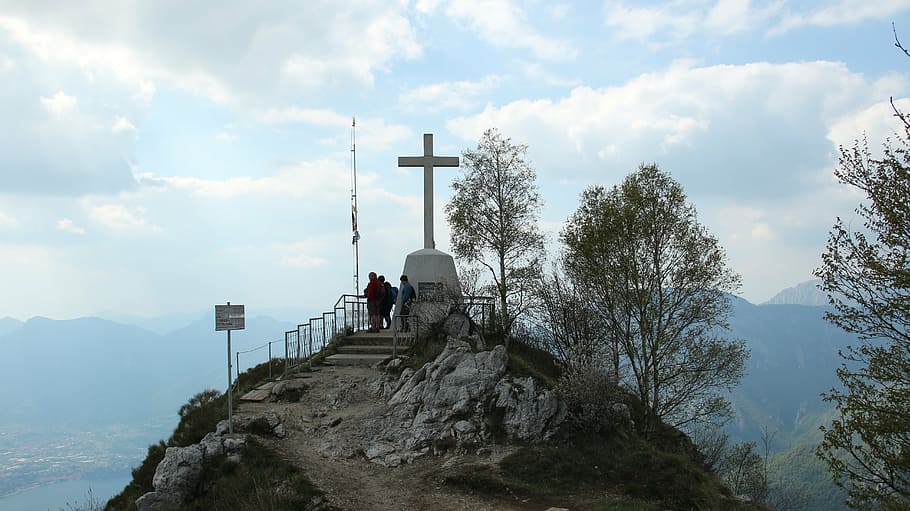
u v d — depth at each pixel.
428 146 26.73
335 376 18.36
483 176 30.97
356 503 11.31
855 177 15.45
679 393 26.53
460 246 30.94
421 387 15.87
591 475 13.15
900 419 14.05
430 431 14.42
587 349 21.88
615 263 26.94
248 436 13.31
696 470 14.36
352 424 15.00
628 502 12.03
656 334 26.91
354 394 16.92
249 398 16.67
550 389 15.77
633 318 27.53
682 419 26.75
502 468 12.91
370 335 22.34
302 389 17.25
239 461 12.50
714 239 27.19
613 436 14.68
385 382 17.23
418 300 23.80
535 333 24.88
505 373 15.87
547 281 27.53
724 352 26.69
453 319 20.34
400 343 21.34
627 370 26.98
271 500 10.92
